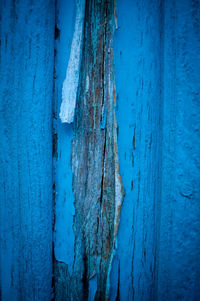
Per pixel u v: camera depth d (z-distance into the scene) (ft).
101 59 1.03
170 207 1.00
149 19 1.02
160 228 1.00
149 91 1.03
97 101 1.03
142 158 1.03
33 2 1.01
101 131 1.04
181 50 0.98
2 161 1.01
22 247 1.03
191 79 0.98
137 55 1.02
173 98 0.99
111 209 1.04
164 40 0.99
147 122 1.03
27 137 1.02
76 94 1.00
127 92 1.03
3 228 1.02
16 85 1.01
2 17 0.99
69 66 1.00
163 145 1.00
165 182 1.00
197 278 0.99
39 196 1.04
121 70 1.03
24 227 1.03
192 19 0.97
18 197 1.02
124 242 1.04
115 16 1.01
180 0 0.97
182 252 0.99
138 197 1.04
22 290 1.03
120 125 1.03
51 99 1.04
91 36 1.03
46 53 1.02
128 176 1.03
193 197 0.99
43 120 1.03
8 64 1.00
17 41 1.00
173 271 1.00
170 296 1.00
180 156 0.99
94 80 1.03
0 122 1.00
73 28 1.01
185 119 0.98
